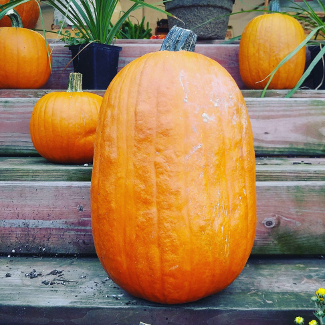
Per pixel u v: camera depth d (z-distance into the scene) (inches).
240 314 23.6
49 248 31.3
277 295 25.0
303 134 39.3
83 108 38.4
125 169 23.1
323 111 38.9
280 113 39.1
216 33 61.1
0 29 48.1
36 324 24.1
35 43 48.5
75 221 31.1
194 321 23.7
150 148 22.8
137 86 23.5
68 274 27.7
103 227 23.8
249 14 96.4
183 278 23.0
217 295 25.1
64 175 35.1
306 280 27.0
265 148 39.4
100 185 23.9
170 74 23.2
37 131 38.4
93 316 23.9
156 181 22.6
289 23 48.9
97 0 48.0
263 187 30.7
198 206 22.6
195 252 22.7
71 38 50.8
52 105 38.2
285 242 30.8
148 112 22.9
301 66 49.3
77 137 38.2
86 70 48.4
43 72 49.6
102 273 27.9
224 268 23.5
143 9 98.3
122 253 23.5
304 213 30.8
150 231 22.7
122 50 52.2
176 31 25.6
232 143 23.6
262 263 29.8
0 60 47.3
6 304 24.0
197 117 22.9
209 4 59.1
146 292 23.7
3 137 42.7
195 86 23.2
